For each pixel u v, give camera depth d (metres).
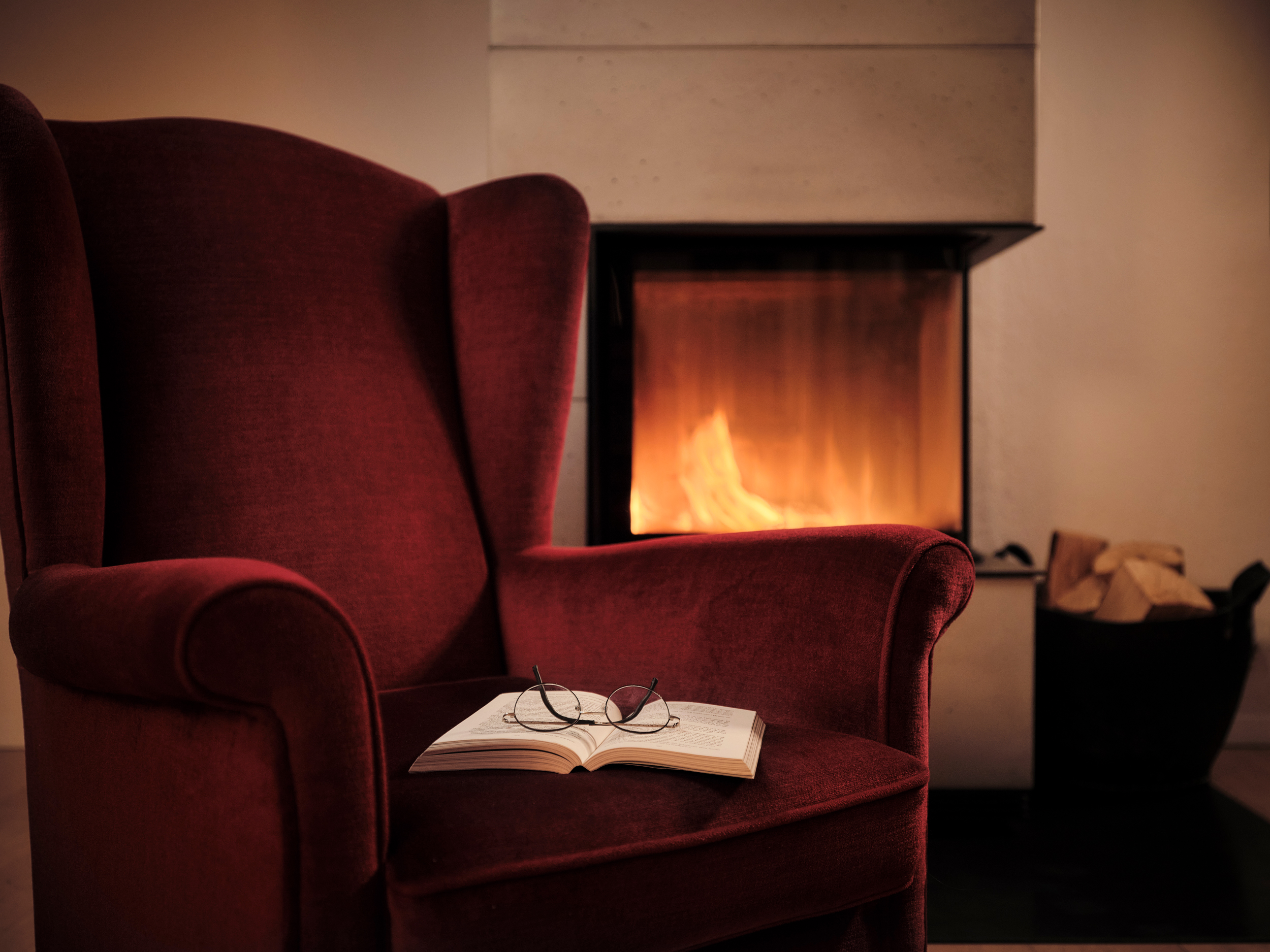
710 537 1.07
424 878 0.58
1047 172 2.42
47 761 0.83
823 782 0.75
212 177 1.13
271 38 2.27
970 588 0.91
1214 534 2.42
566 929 0.61
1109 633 1.95
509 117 1.97
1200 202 2.42
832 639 0.90
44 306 0.88
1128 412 2.42
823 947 0.79
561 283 1.26
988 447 2.41
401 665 1.08
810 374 2.09
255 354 1.09
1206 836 1.78
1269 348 2.42
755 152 1.97
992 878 1.59
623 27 1.98
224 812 0.61
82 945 0.78
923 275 2.08
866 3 1.98
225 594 0.56
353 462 1.12
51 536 0.86
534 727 0.78
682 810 0.68
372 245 1.25
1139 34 2.41
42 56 2.23
